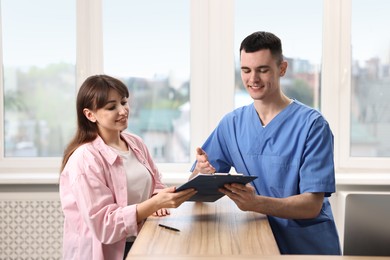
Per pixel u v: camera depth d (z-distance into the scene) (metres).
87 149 1.88
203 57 3.25
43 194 3.13
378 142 3.28
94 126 1.97
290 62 3.25
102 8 3.25
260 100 1.96
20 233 3.15
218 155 2.14
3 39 3.29
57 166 3.33
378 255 1.51
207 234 1.59
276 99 1.95
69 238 1.92
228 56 3.23
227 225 1.69
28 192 3.14
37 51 3.30
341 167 3.25
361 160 3.24
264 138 1.97
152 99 3.33
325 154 1.85
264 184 1.98
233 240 1.52
